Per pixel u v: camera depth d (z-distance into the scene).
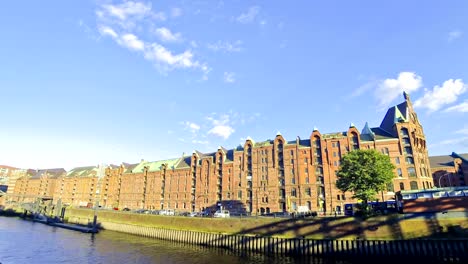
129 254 67.12
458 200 57.94
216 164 129.25
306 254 65.69
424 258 54.91
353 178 68.94
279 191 110.00
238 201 117.19
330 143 105.50
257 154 119.31
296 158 109.56
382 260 58.00
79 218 133.00
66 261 59.44
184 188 137.88
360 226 63.22
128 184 165.50
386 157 70.56
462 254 52.78
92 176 186.38
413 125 98.00
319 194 102.06
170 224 94.44
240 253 69.69
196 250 73.25
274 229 73.00
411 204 61.44
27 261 58.72
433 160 116.75
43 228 113.06
